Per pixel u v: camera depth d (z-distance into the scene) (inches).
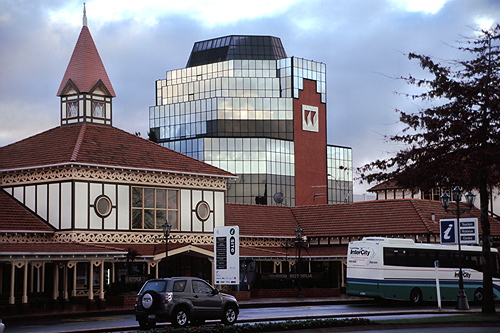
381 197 3422.7
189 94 5073.8
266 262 2290.8
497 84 1125.7
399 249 1643.7
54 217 1752.0
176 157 2020.2
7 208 1748.3
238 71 4960.6
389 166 1168.8
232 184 4606.3
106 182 1793.8
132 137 2017.7
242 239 2231.8
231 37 5172.2
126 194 1834.4
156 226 1893.5
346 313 1307.8
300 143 4815.5
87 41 2043.6
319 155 4894.2
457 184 1156.5
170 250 1763.0
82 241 1723.7
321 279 2047.2
